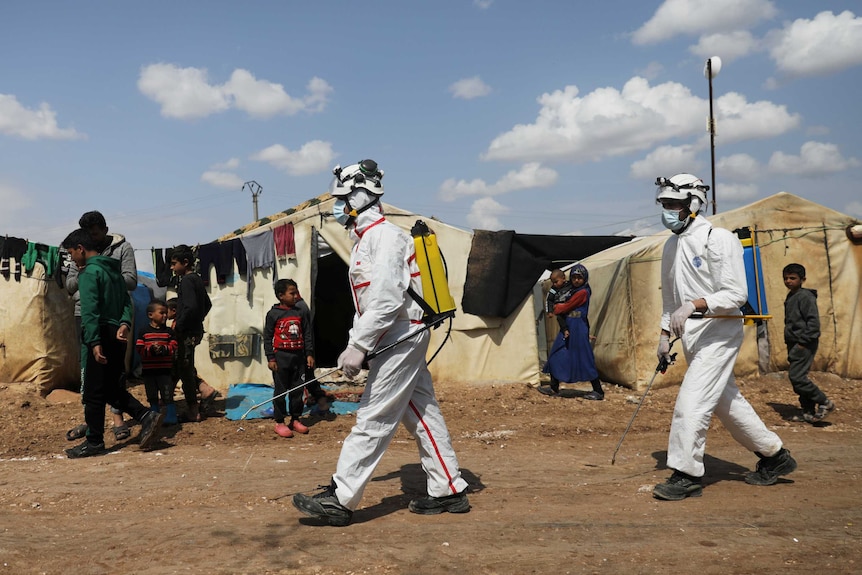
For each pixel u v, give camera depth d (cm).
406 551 378
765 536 399
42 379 936
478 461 627
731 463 598
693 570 348
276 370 755
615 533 406
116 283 675
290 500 491
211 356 1028
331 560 365
